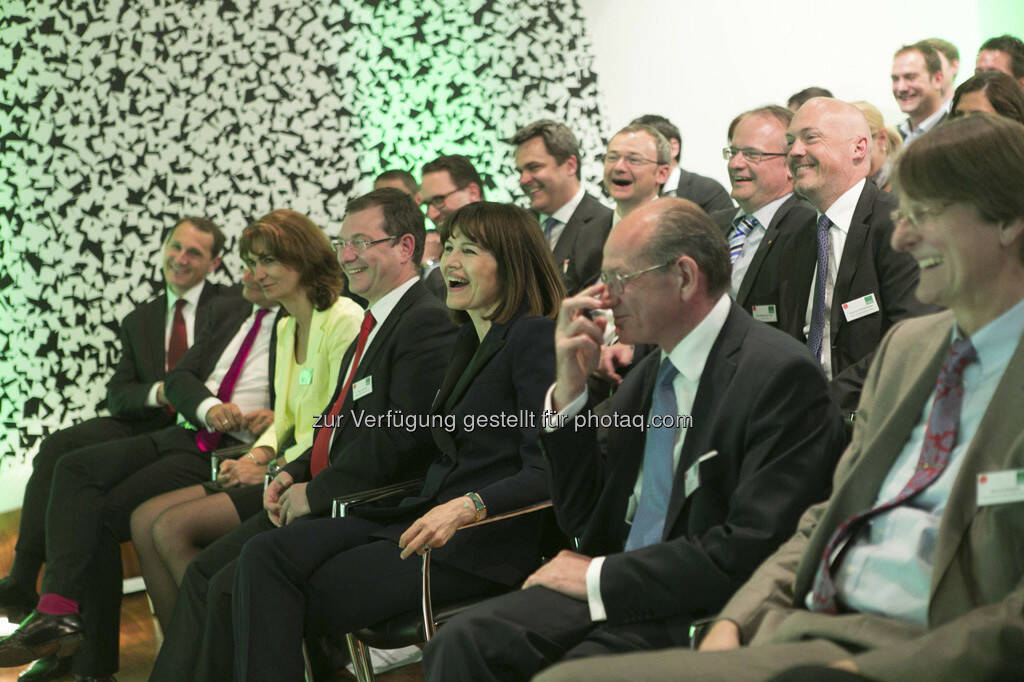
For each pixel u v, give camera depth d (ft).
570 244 17.88
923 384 6.35
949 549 5.66
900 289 10.99
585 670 5.88
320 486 11.55
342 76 23.77
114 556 14.46
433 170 18.10
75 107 22.08
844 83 24.35
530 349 10.03
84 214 22.12
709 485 7.75
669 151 16.47
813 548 6.46
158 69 22.58
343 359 12.57
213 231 17.88
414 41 24.20
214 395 15.76
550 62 24.63
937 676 5.14
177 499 13.97
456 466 10.43
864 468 6.41
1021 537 5.48
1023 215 5.79
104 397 22.17
